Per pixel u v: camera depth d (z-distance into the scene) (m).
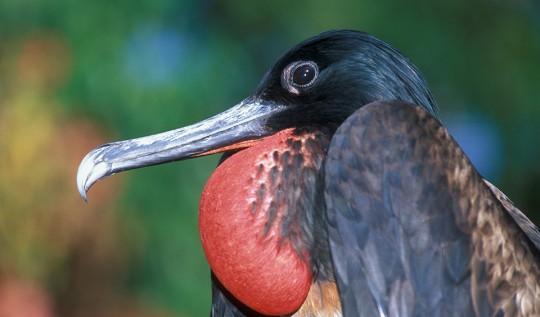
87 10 14.05
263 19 15.52
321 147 7.74
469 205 7.21
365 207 7.20
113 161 8.05
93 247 13.79
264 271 7.50
